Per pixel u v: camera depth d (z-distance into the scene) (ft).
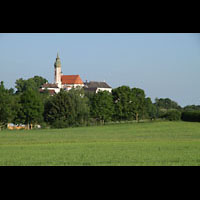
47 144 486.38
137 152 373.20
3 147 440.04
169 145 459.32
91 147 435.94
